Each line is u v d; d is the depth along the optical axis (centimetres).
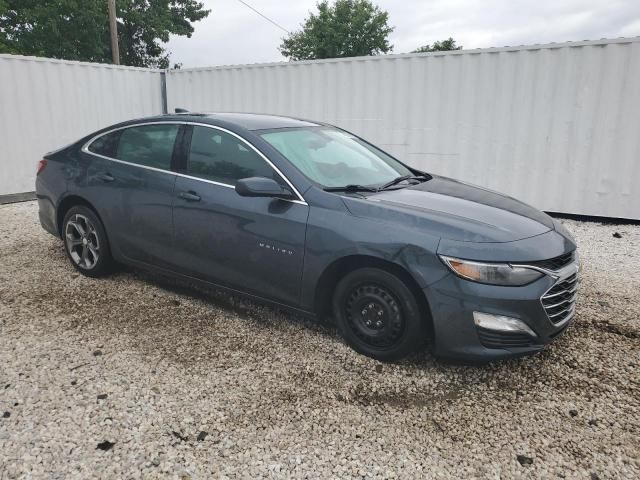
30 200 874
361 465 242
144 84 1069
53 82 908
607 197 740
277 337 366
